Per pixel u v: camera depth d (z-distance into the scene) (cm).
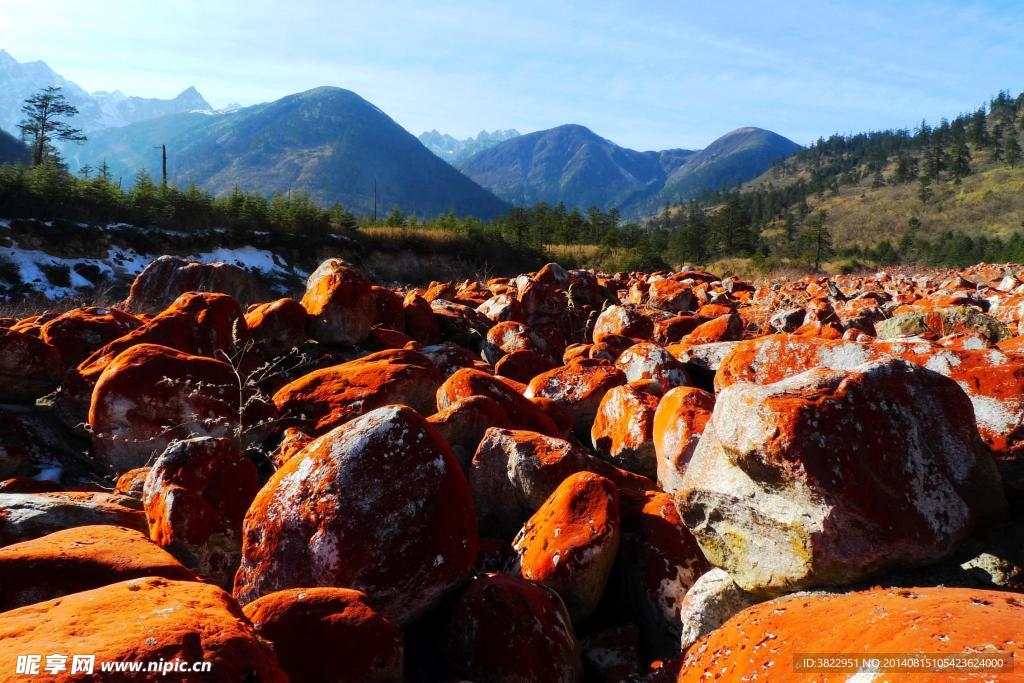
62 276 2405
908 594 232
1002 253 7075
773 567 284
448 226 4600
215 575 376
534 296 1155
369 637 263
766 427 276
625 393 571
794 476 268
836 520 263
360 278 859
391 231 4041
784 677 214
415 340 971
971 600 214
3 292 2191
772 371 515
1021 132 17100
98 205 2941
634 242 5478
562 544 352
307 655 256
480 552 386
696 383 734
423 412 613
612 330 1023
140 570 279
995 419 336
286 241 3391
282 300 796
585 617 359
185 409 525
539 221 5859
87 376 594
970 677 173
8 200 2686
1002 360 398
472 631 304
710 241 7219
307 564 311
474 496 452
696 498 315
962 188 13562
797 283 2153
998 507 297
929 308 930
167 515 366
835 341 499
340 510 315
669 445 450
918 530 265
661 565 358
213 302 707
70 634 186
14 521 362
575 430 650
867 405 281
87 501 392
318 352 792
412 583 312
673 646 346
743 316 1055
